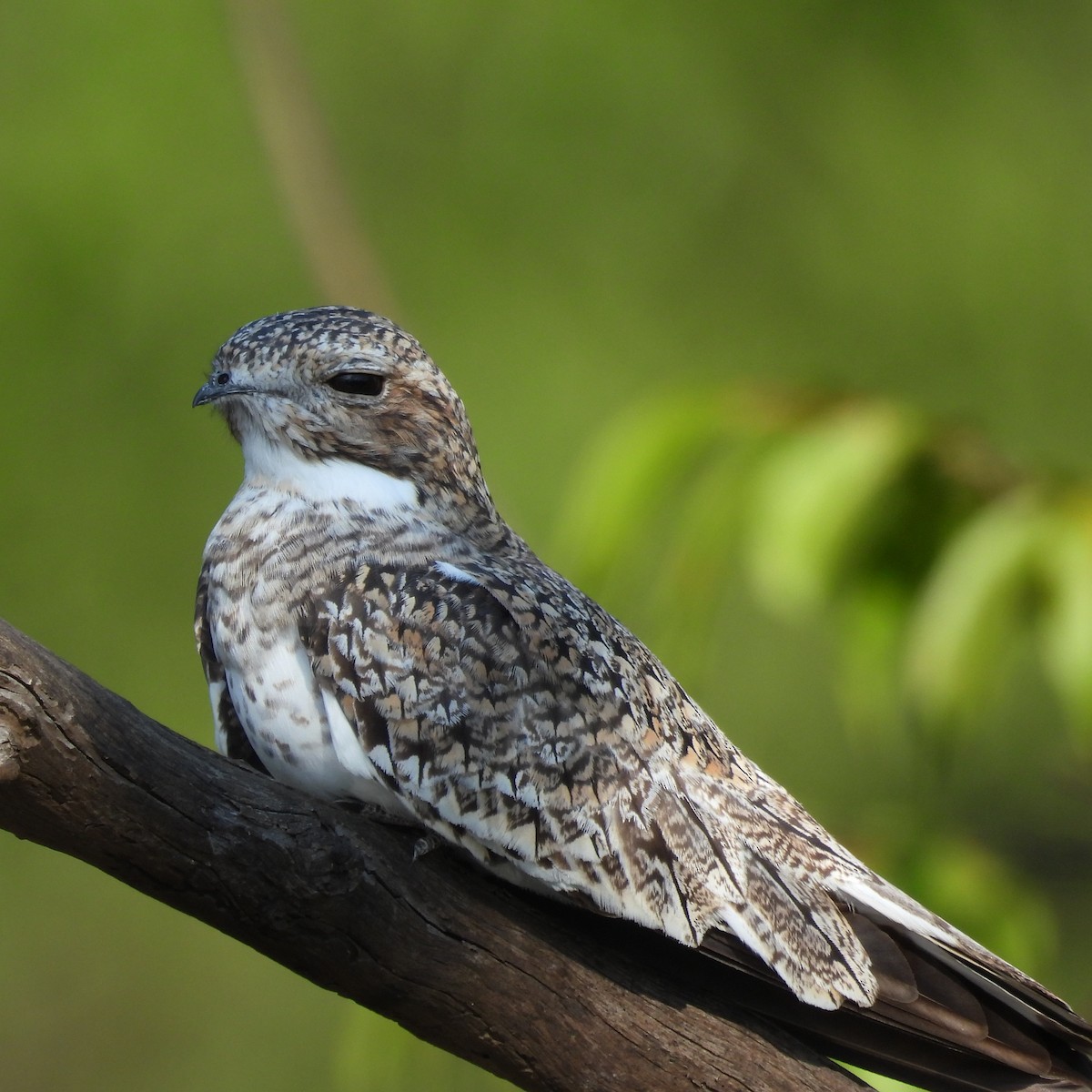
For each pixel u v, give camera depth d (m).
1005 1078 6.45
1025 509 7.81
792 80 15.00
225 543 7.00
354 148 14.77
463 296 14.70
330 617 6.59
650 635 8.47
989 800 15.70
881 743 15.15
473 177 14.88
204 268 14.38
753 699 15.42
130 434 14.52
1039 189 15.06
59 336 14.33
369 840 5.86
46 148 14.28
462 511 7.43
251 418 7.31
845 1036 6.51
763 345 14.98
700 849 6.45
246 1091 15.82
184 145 14.37
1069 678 7.53
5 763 5.31
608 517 8.28
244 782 5.68
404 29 14.78
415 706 6.42
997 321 15.10
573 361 14.62
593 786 6.39
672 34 14.92
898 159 14.98
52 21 14.41
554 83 14.90
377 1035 8.41
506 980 6.09
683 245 15.02
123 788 5.48
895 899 6.70
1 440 14.36
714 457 8.48
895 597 8.44
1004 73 15.06
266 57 11.49
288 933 5.79
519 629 6.55
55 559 14.47
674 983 6.46
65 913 16.25
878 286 15.09
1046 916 8.14
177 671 14.48
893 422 8.13
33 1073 15.80
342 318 7.45
